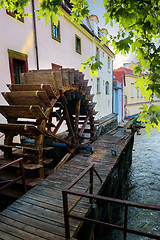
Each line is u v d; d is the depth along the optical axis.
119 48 1.68
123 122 23.67
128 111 27.62
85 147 6.48
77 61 11.59
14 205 3.25
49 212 3.02
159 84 1.46
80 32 11.82
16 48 6.52
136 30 1.75
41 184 4.05
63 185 3.98
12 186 4.25
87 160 5.70
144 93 1.63
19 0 2.97
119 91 22.86
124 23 1.53
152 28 1.49
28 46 7.09
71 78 5.57
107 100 18.94
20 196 3.75
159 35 1.58
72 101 7.39
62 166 5.15
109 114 19.78
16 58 6.52
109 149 7.12
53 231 2.58
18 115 4.65
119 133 10.99
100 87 16.42
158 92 1.46
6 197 4.01
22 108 4.36
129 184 8.62
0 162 4.45
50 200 3.38
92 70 2.51
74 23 10.58
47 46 8.29
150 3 1.40
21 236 2.52
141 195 7.60
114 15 1.56
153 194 7.64
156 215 6.24
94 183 4.05
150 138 18.08
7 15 6.05
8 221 2.83
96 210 3.35
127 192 7.89
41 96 4.42
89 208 3.12
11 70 6.30
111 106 20.66
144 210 6.56
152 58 1.54
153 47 1.53
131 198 7.38
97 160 5.71
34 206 3.20
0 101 5.96
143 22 1.52
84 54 12.72
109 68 19.53
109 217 5.31
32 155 4.51
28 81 5.27
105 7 1.69
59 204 3.24
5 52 6.04
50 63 8.62
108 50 17.66
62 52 9.66
